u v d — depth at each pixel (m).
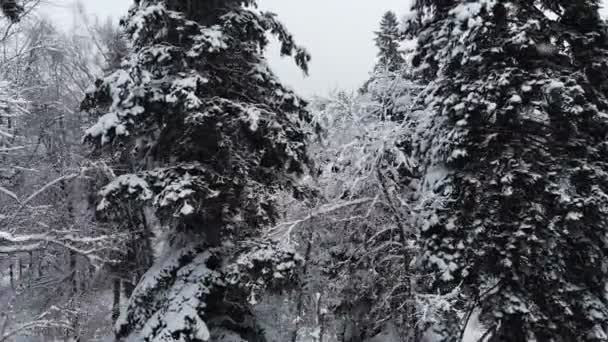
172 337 8.30
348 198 12.25
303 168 11.73
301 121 11.41
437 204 10.66
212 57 9.95
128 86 8.58
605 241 10.27
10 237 10.82
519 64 10.61
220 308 9.93
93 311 16.58
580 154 10.56
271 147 10.36
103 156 14.17
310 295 14.84
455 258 10.33
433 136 11.59
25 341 14.49
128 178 8.80
